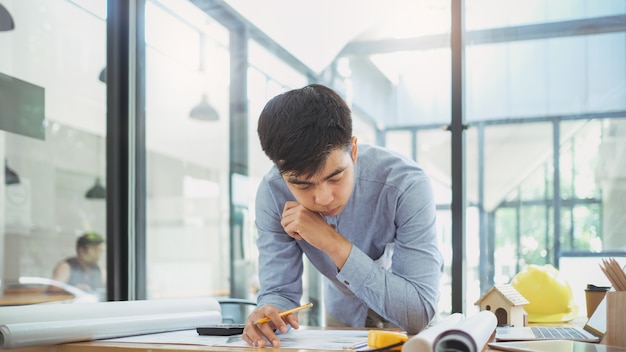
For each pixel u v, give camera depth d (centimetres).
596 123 346
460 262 196
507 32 333
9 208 293
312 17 402
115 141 234
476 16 321
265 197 128
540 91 360
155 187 406
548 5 325
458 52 202
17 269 297
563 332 116
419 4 379
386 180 124
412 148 466
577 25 326
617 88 341
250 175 421
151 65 320
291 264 130
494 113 372
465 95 204
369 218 128
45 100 301
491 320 93
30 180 301
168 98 354
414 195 120
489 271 362
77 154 314
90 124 305
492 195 376
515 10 326
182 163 412
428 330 76
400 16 391
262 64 407
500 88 366
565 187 353
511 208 366
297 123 99
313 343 96
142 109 259
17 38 281
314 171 100
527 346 89
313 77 443
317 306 392
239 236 436
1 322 91
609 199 335
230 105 406
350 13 395
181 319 121
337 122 100
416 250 118
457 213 198
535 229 358
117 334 105
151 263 433
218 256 442
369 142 479
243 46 395
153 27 303
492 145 375
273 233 129
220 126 410
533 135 366
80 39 286
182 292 441
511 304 141
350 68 450
